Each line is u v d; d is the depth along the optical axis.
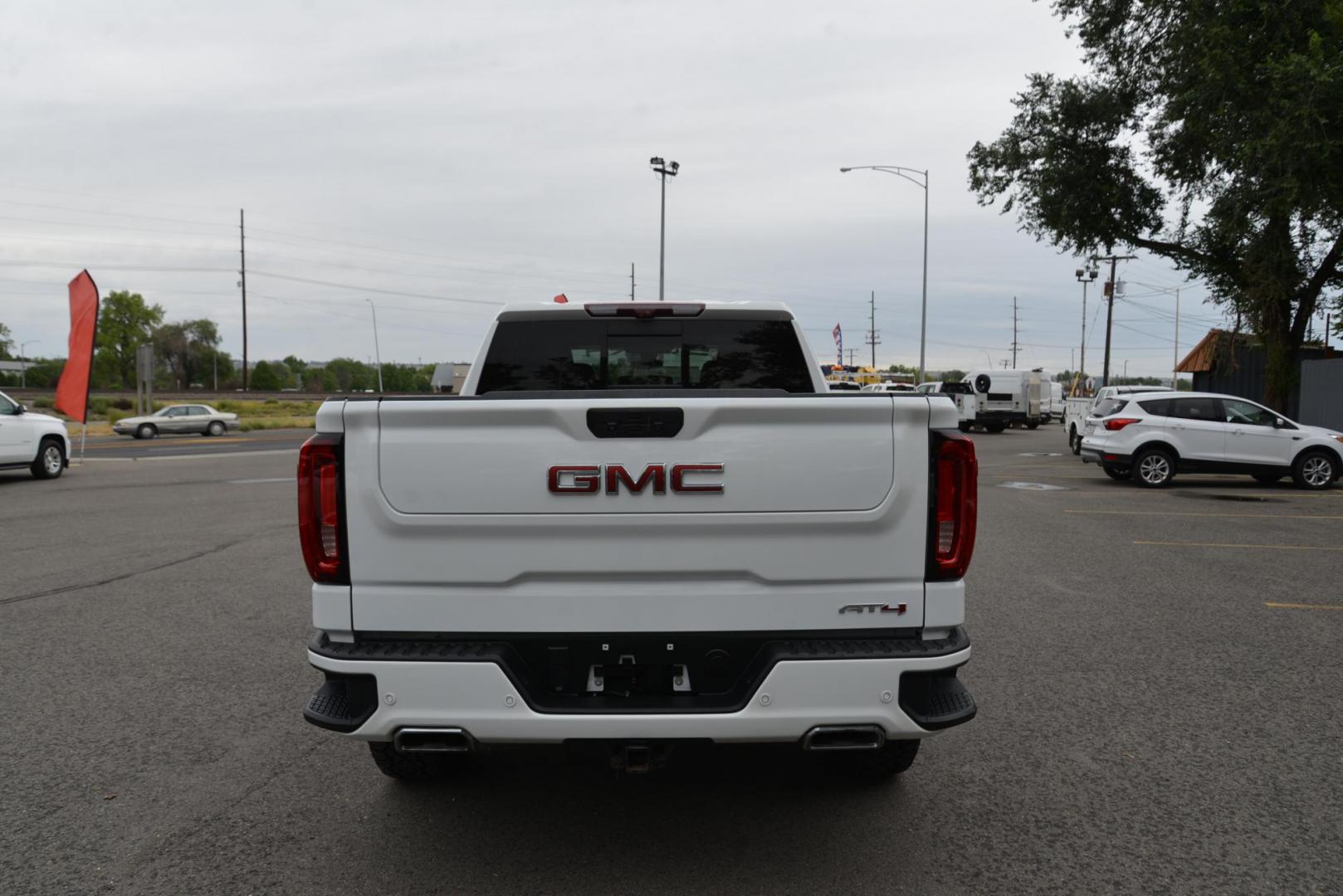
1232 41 19.28
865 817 3.75
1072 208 24.14
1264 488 16.88
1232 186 20.23
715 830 3.64
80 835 3.59
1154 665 5.82
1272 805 3.84
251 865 3.36
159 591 8.01
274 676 5.62
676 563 3.06
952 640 3.14
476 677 2.99
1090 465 22.14
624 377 5.13
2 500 14.90
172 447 31.56
